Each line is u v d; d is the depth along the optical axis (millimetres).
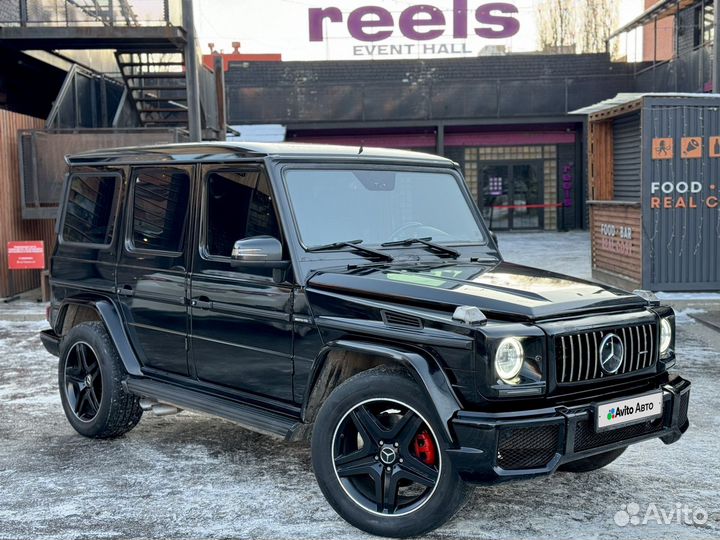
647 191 11539
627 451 5184
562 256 18156
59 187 12594
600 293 4043
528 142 27781
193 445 5363
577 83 26156
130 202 5289
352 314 3926
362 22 31078
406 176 4902
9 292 12578
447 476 3594
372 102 26141
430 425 3615
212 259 4629
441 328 3615
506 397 3484
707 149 11508
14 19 13984
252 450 5246
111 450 5273
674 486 4539
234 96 26062
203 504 4293
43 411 6309
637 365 3910
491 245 5008
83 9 14000
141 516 4137
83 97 15250
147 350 5160
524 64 27438
